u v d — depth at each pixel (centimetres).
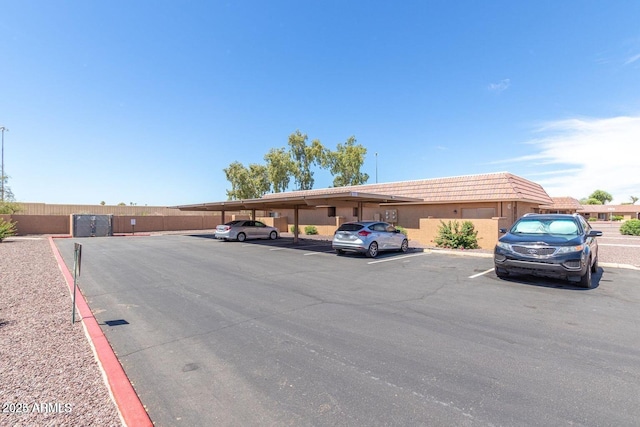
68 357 423
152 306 674
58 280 905
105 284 874
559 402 333
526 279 940
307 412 315
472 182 2170
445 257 1422
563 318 596
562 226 947
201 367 408
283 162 4272
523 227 1000
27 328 523
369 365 413
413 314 620
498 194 1984
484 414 312
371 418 306
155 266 1176
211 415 312
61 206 3319
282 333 523
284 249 1741
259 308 660
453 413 314
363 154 4812
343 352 451
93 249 1728
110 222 2786
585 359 430
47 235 2733
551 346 471
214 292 792
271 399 338
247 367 408
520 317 602
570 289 820
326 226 2878
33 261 1250
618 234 2797
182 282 905
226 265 1200
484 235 1677
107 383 362
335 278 961
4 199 3134
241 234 2302
